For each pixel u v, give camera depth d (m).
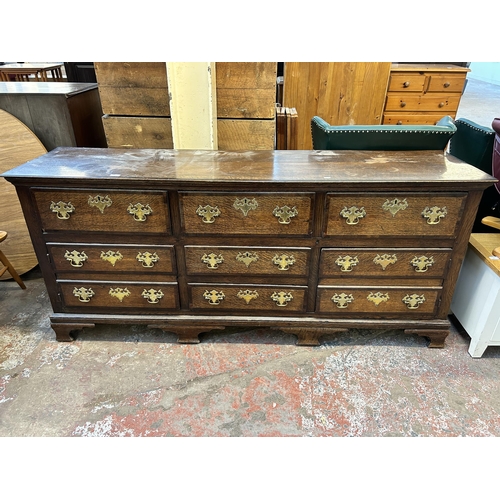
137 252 1.60
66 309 1.77
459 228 1.50
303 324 1.74
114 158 1.66
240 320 1.75
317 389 1.58
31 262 2.30
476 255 1.71
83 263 1.63
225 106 1.85
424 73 2.77
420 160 1.63
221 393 1.56
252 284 1.66
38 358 1.74
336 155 1.71
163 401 1.53
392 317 1.73
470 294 1.77
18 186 1.46
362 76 2.71
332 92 2.76
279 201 1.46
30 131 2.08
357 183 1.40
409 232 1.51
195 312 1.75
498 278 1.55
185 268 1.63
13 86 2.26
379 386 1.60
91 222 1.53
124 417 1.46
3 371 1.66
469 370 1.68
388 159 1.64
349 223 1.49
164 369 1.68
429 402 1.52
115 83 1.82
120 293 1.71
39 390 1.57
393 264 1.58
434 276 1.61
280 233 1.53
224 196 1.45
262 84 1.79
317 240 1.54
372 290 1.65
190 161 1.62
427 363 1.72
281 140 2.31
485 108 5.23
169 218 1.51
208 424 1.44
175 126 1.82
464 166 1.55
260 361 1.73
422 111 2.90
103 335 1.88
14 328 1.92
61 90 2.13
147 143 1.96
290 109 2.37
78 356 1.75
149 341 1.85
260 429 1.42
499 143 1.57
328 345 1.83
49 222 1.54
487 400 1.53
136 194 1.46
